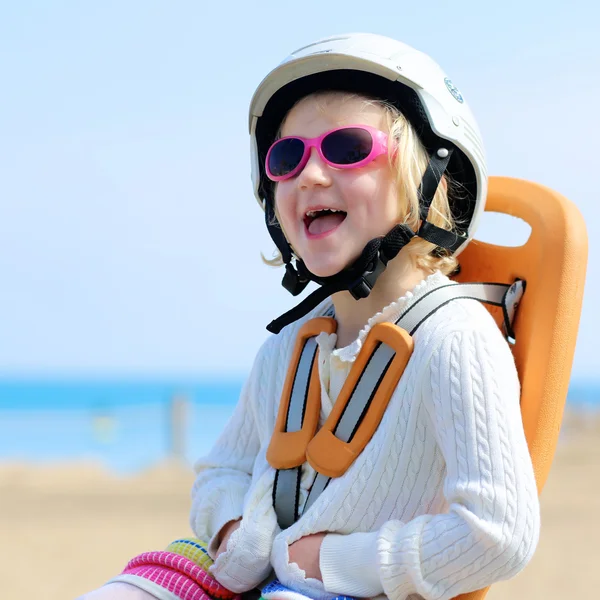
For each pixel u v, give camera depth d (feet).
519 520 5.28
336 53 6.25
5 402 194.39
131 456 94.48
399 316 6.14
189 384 286.25
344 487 5.83
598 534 27.09
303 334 6.70
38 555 23.03
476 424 5.49
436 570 5.34
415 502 5.79
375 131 6.15
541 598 18.33
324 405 6.30
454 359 5.67
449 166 6.58
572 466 51.47
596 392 292.81
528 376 6.20
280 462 6.25
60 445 107.96
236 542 6.08
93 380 331.98
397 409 5.82
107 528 27.73
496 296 6.43
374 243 6.09
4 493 37.93
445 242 6.36
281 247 6.86
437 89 6.31
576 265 6.34
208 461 7.10
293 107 6.59
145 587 5.90
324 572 5.68
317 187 6.20
